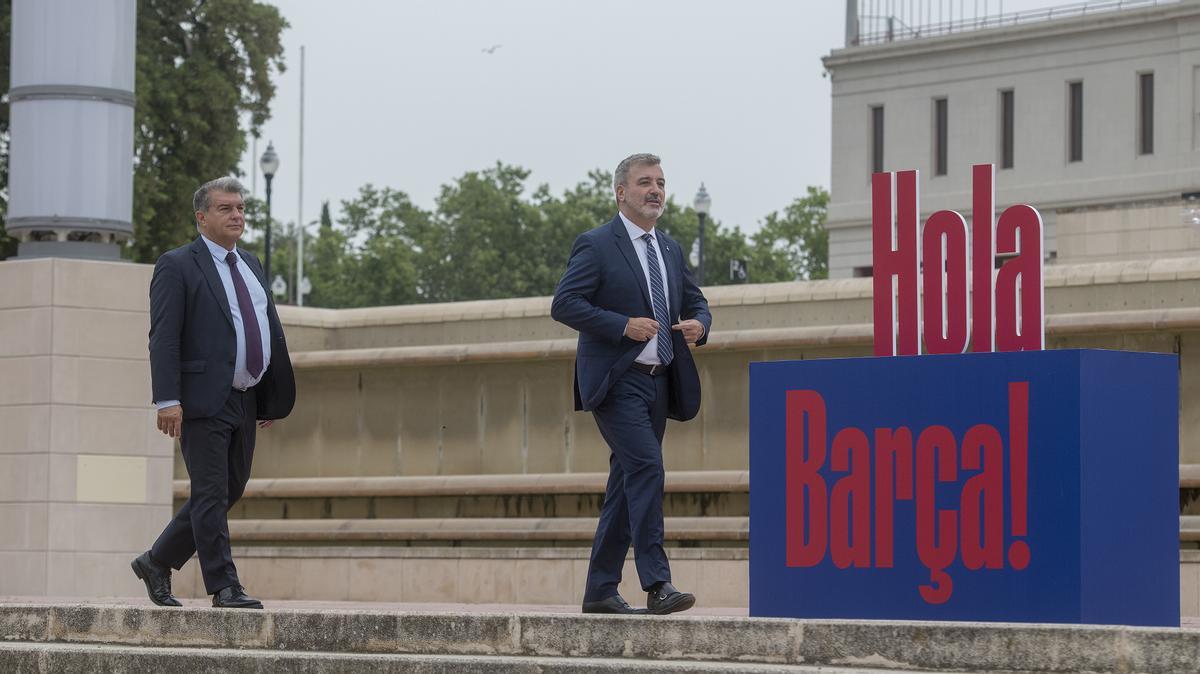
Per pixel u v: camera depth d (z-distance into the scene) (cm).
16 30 1838
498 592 1962
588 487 2033
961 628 938
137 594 1820
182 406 1244
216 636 1141
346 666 1066
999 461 1103
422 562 2005
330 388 2244
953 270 1475
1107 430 1091
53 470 1781
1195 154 6788
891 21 7538
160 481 1842
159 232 5203
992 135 7200
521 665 1013
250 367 1255
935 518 1126
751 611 1194
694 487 2005
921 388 1136
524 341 2197
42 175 1822
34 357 1792
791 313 2131
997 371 1106
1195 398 1867
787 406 1188
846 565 1159
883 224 1471
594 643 1034
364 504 2183
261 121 5425
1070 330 1912
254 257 1291
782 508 1187
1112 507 1091
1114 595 1089
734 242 12281
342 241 12706
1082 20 7000
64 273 1794
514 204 12631
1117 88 6962
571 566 1928
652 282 1158
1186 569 1720
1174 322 1855
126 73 1853
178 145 5241
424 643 1078
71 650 1147
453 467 2162
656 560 1125
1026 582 1088
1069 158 7088
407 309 2350
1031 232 1448
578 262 1152
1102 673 901
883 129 7438
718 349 2036
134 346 1830
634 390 1142
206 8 5303
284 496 2216
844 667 962
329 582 2047
